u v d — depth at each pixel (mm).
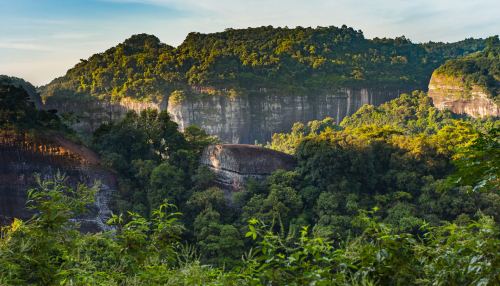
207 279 6242
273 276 5637
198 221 49938
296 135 143625
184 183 59719
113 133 66438
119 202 55375
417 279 5332
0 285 5965
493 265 4891
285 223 50469
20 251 6258
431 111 144125
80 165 59000
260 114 190000
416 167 57031
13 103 62375
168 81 182750
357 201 53188
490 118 153500
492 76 165875
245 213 51656
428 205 50688
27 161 57875
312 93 195250
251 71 194625
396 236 5762
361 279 5547
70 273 6516
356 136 64750
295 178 57031
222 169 61500
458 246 5309
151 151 67562
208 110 178750
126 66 188500
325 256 5703
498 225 5398
